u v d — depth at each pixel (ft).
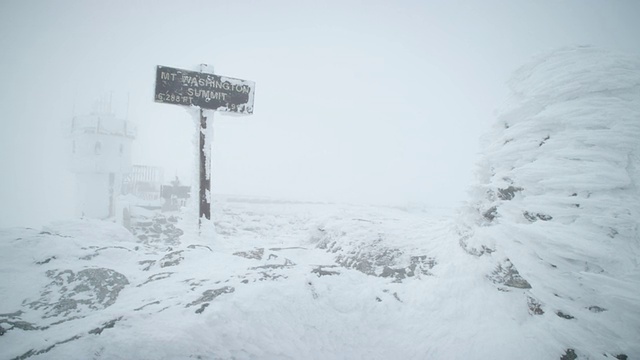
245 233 44.75
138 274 18.97
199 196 30.83
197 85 30.19
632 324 12.14
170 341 10.64
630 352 11.82
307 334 13.70
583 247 14.02
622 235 14.11
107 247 21.84
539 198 16.90
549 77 18.57
